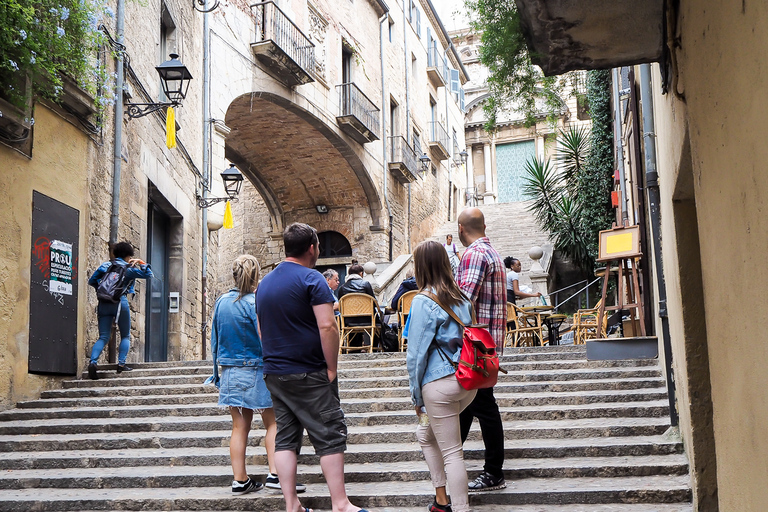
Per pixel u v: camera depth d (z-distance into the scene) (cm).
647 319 852
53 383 822
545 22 361
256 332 501
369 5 2456
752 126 193
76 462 570
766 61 174
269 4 1791
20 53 648
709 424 428
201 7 1504
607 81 1762
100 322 843
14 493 513
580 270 1936
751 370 216
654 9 347
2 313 734
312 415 420
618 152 1336
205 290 1473
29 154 793
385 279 1877
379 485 500
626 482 479
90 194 930
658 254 575
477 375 392
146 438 610
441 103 3322
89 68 784
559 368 764
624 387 684
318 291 425
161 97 1257
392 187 2556
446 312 406
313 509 467
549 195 1912
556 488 467
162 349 1285
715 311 273
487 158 3916
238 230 2589
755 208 197
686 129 321
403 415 636
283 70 1808
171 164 1292
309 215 2466
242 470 493
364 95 2269
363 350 1129
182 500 480
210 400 723
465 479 398
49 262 825
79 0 730
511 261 1113
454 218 3472
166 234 1346
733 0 208
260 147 2184
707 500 425
